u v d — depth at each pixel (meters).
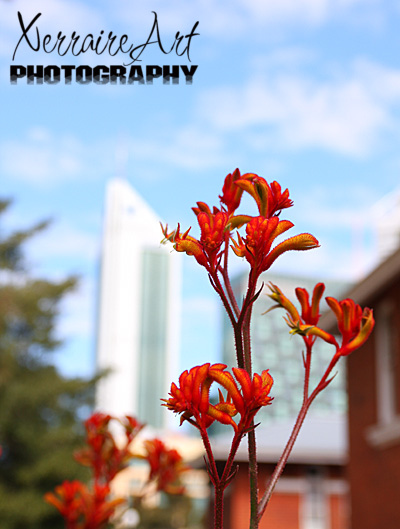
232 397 1.34
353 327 1.55
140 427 3.61
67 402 24.78
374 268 11.79
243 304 1.42
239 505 18.08
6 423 22.88
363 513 12.89
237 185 1.51
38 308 25.62
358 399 13.41
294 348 51.19
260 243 1.40
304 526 18.70
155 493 3.88
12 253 28.08
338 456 18.88
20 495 22.12
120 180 140.25
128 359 132.62
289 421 20.45
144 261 138.62
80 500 3.50
